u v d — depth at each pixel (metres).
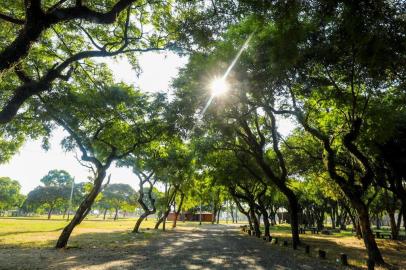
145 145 24.11
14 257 14.20
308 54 10.93
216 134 22.11
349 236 39.75
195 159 30.86
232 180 31.09
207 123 18.16
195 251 19.05
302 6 7.91
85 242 22.22
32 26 6.82
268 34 11.18
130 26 12.91
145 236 30.58
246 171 29.08
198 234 37.12
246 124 22.25
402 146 16.55
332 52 10.91
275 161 28.28
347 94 14.76
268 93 13.51
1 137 20.44
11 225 40.31
